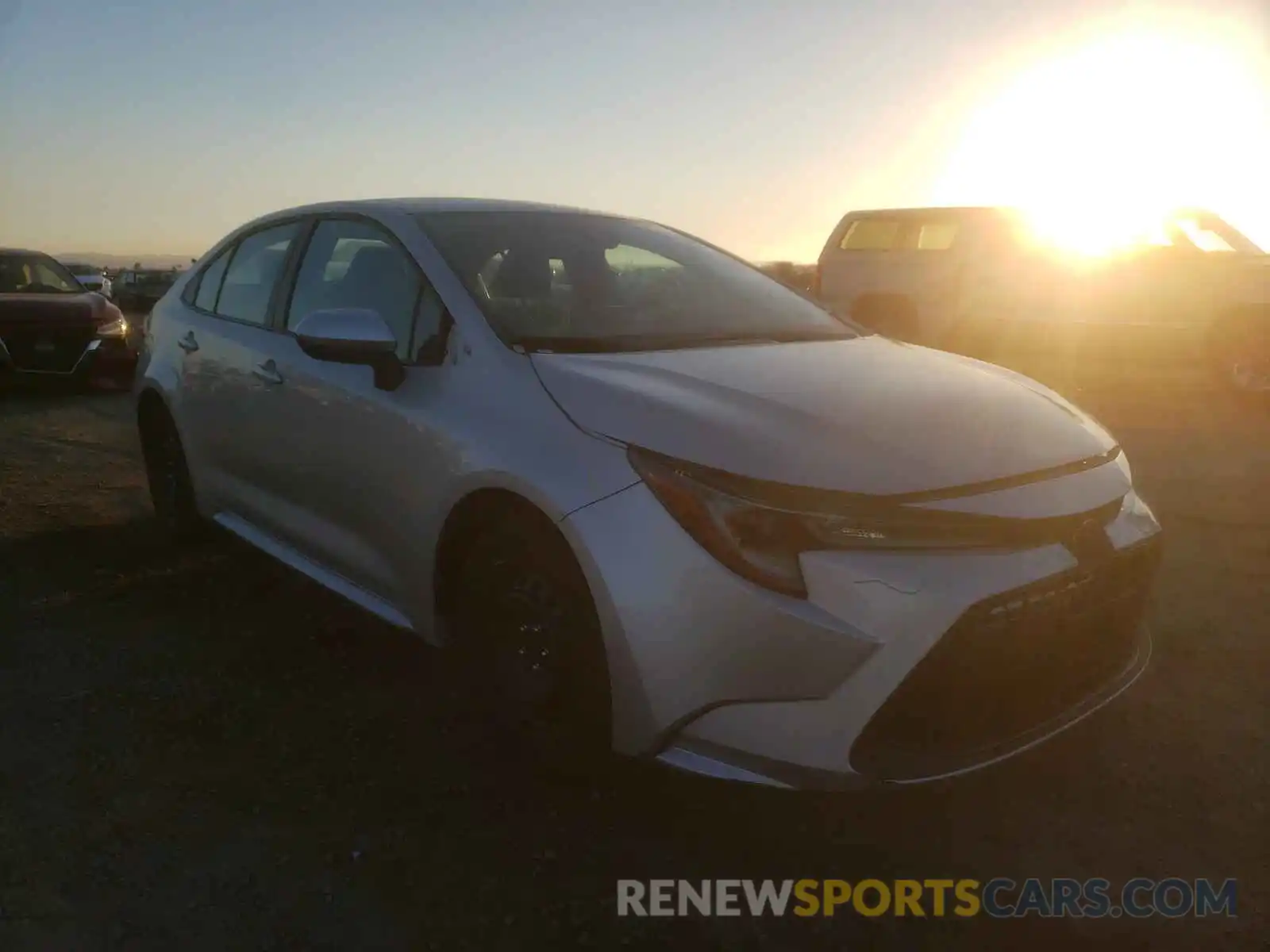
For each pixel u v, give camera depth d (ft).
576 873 9.07
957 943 8.30
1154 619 14.47
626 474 8.89
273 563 14.23
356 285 12.75
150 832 9.49
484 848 9.36
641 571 8.57
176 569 16.34
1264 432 28.76
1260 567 16.66
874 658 8.13
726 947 8.21
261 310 14.35
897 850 9.46
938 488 8.59
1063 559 8.82
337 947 8.12
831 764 8.23
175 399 15.83
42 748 10.89
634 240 13.76
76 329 34.06
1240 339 34.27
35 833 9.45
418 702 12.00
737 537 8.39
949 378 10.94
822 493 8.41
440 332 11.27
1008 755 8.80
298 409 12.67
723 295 13.24
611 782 10.00
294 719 11.60
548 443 9.46
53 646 13.41
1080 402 33.91
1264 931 8.41
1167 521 19.33
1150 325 36.94
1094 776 10.57
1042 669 8.88
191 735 11.21
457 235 12.37
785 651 8.21
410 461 10.80
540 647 9.74
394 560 11.35
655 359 10.68
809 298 14.28
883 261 45.21
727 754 8.50
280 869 9.02
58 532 18.19
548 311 11.48
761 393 9.73
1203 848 9.46
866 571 8.23
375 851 9.28
